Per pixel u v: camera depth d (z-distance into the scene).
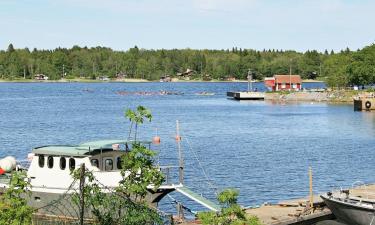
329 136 124.88
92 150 48.28
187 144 109.69
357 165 88.62
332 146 109.12
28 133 128.00
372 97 199.62
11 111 193.38
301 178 78.19
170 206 61.50
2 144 109.62
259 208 53.78
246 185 73.19
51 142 112.88
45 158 49.09
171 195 66.06
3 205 29.59
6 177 51.22
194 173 80.25
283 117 172.38
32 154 51.59
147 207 33.19
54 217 45.38
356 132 132.25
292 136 124.81
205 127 142.12
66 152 48.31
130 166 30.91
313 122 156.38
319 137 123.19
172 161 89.50
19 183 30.72
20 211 29.38
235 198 31.58
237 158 93.56
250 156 95.94
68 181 47.97
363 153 100.50
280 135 126.62
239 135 125.88
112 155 48.66
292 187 72.50
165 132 130.50
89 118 166.62
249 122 156.25
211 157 94.12
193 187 71.19
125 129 136.00
